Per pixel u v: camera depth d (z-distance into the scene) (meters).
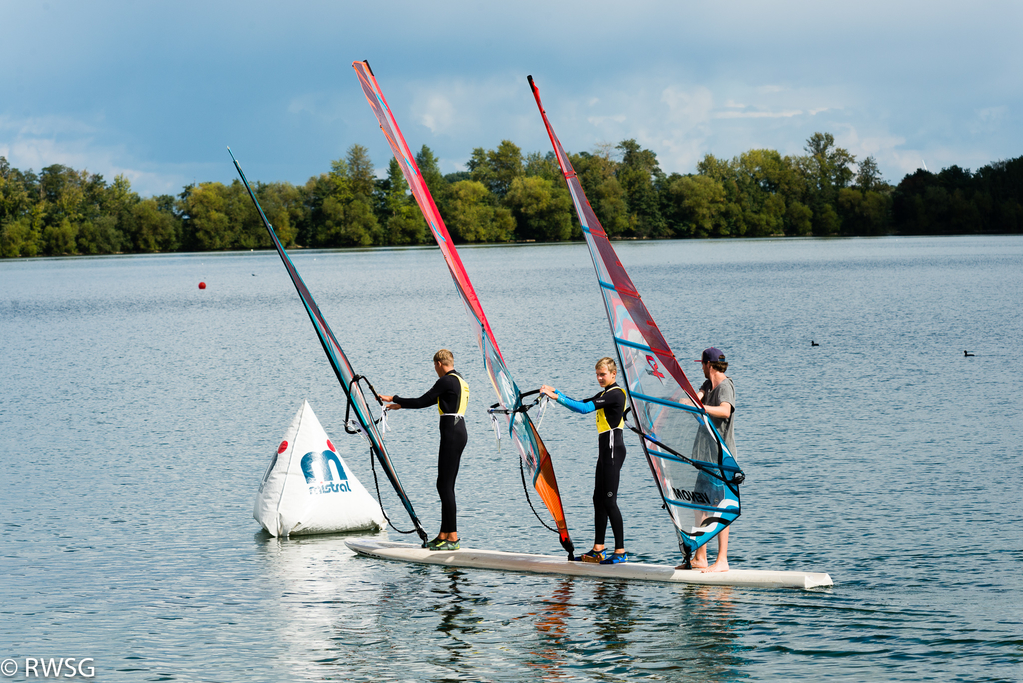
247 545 14.64
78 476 19.34
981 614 10.92
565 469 18.91
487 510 16.19
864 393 26.23
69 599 12.36
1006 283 70.06
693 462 12.46
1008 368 30.08
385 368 34.59
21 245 197.88
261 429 24.20
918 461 18.25
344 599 12.20
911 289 67.50
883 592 11.67
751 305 58.53
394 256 173.12
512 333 45.84
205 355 41.84
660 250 168.50
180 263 164.62
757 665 9.91
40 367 39.12
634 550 13.78
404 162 13.77
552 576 12.85
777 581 12.01
